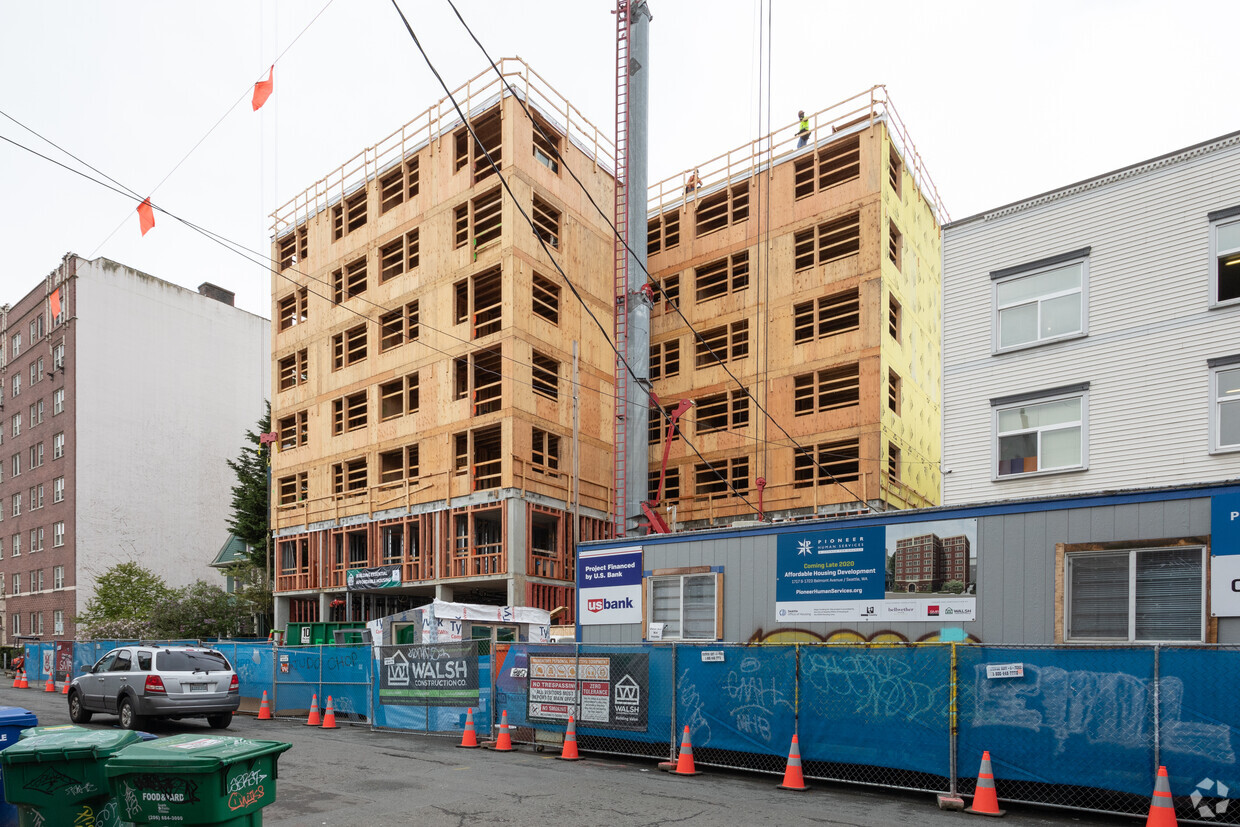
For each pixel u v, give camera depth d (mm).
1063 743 9508
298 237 40031
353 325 36281
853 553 13945
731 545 15641
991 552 12516
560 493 31453
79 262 51250
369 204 36438
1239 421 17312
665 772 12070
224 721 16891
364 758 12969
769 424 31750
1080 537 11820
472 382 31109
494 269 31109
